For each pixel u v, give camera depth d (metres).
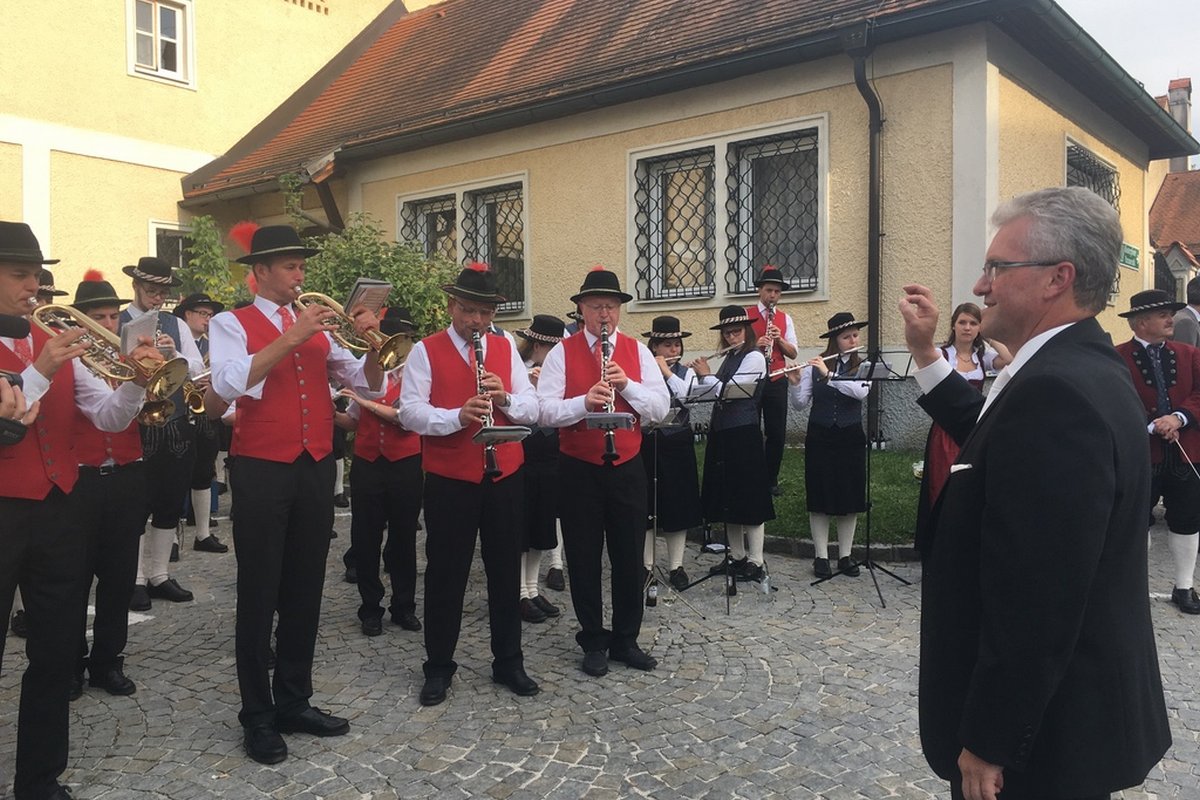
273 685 3.84
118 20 13.23
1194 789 3.26
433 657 4.16
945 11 7.84
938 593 1.95
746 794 3.26
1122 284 12.38
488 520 4.20
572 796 3.25
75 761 3.59
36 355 3.28
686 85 9.54
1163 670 4.39
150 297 5.67
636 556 4.53
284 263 3.79
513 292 11.79
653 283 10.45
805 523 6.88
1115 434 1.73
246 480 3.64
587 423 4.15
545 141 11.06
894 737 3.69
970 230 8.27
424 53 14.66
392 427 5.12
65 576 3.21
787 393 7.32
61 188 12.66
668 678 4.38
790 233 9.55
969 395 2.37
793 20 9.02
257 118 15.06
